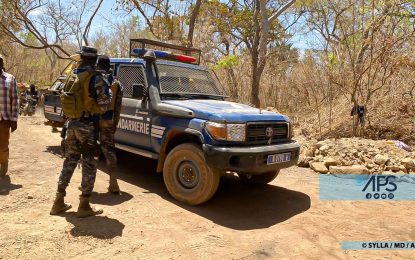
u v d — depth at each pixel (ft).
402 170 21.63
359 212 15.49
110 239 11.74
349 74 30.94
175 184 15.74
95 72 13.04
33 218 13.00
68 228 12.31
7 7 46.47
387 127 29.96
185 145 15.37
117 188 16.14
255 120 15.08
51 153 23.43
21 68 83.51
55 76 77.61
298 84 41.63
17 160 21.02
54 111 23.76
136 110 17.85
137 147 18.15
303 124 35.73
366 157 22.79
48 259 10.35
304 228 13.55
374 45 29.09
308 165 23.27
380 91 31.35
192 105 16.15
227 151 13.91
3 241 11.19
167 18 49.70
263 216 14.64
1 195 15.10
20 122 36.99
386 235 13.16
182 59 20.26
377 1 29.07
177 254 11.09
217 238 12.30
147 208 14.65
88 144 13.07
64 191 13.47
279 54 60.90
